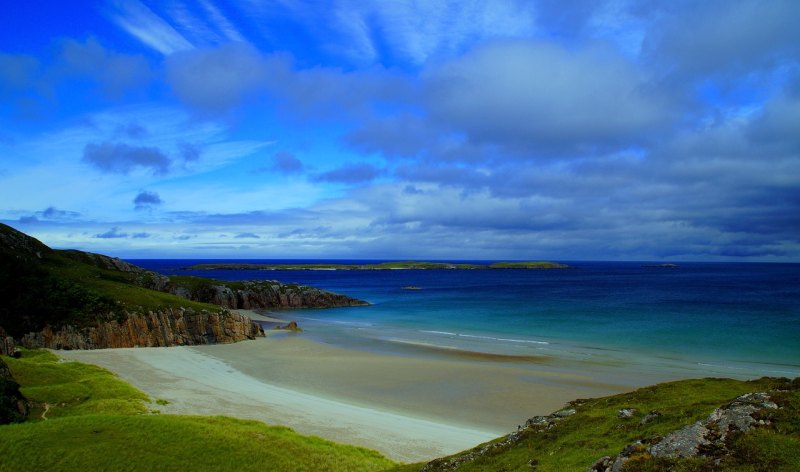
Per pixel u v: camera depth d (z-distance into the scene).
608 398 30.16
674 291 193.38
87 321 76.38
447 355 73.94
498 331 98.50
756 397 17.94
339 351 78.00
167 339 84.38
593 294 182.75
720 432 16.53
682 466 15.38
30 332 70.38
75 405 41.62
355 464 31.28
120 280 106.38
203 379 57.16
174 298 95.94
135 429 32.78
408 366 65.56
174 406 43.75
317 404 47.97
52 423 33.22
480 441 37.69
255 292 153.12
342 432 39.22
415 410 46.72
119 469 27.30
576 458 20.06
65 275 89.94
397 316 127.75
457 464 25.08
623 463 16.72
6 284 75.06
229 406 45.22
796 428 15.73
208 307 95.31
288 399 49.53
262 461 30.14
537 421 28.56
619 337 87.62
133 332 80.56
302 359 71.19
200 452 30.19
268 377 59.97
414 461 33.31
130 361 64.94
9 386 39.41
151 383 52.91
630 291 196.62
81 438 30.86
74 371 52.41
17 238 97.94
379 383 56.88
